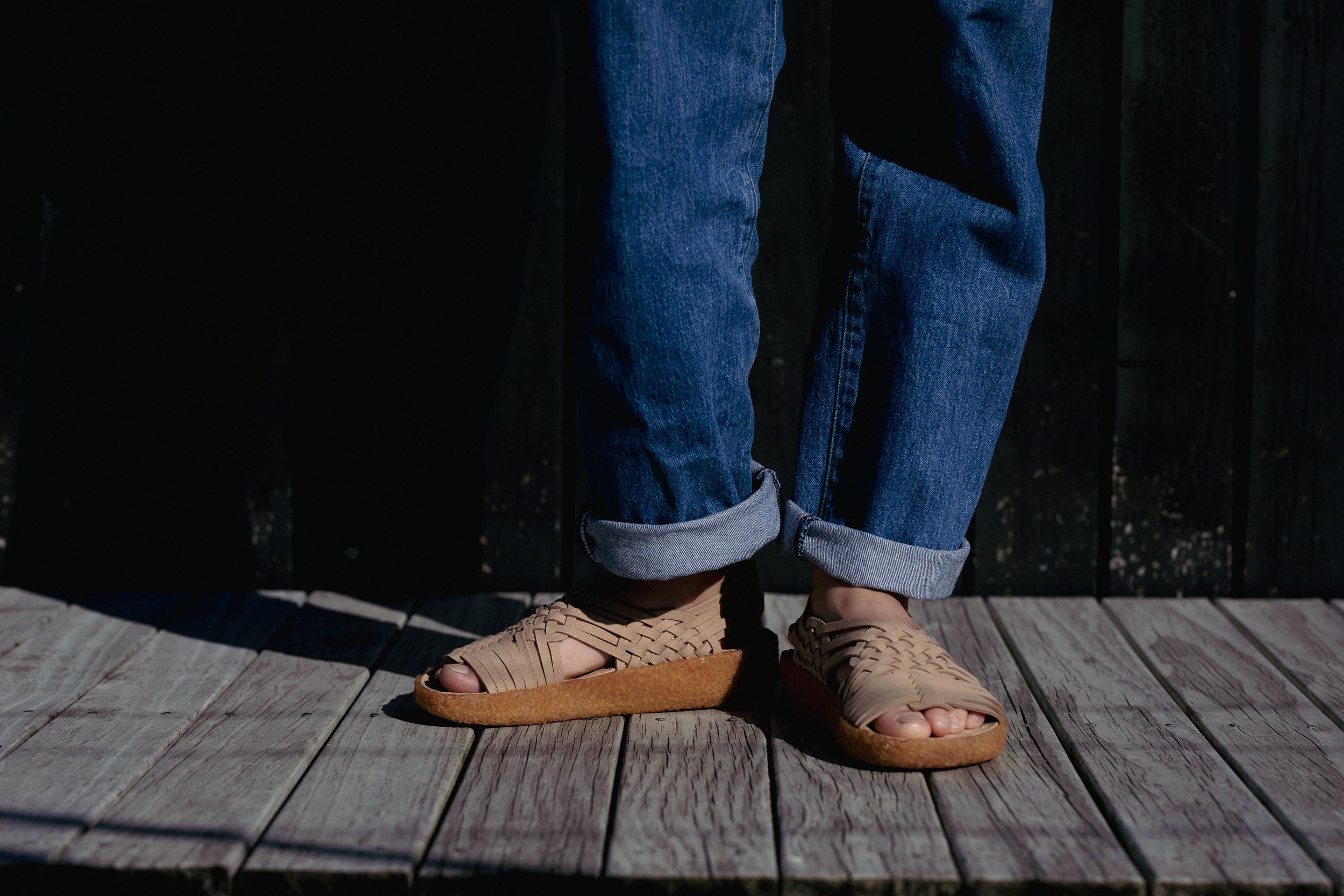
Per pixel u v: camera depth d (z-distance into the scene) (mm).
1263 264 1605
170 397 1628
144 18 1562
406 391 1629
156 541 1650
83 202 1594
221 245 1601
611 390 1031
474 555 1662
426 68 1569
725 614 1168
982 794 968
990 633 1479
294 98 1573
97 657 1354
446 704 1106
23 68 1571
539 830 901
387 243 1600
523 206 1600
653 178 980
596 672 1140
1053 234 1616
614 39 964
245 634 1457
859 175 1081
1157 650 1408
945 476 1066
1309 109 1584
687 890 828
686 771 1017
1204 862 844
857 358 1091
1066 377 1637
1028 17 1033
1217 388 1633
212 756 1051
